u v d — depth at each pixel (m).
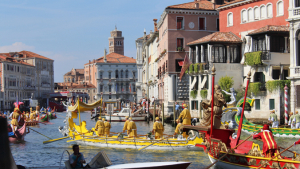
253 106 36.03
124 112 54.34
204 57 40.91
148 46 79.00
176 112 44.19
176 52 47.75
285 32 35.16
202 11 47.72
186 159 18.03
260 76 36.47
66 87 146.75
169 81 47.62
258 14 39.75
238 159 13.14
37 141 27.17
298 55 32.44
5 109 93.25
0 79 94.19
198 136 20.09
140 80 107.12
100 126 23.86
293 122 26.55
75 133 24.75
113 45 175.75
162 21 52.62
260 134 12.85
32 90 111.56
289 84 33.38
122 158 18.72
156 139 21.33
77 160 12.40
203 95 39.75
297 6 32.12
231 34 41.53
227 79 38.56
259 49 36.50
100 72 117.81
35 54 121.94
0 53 112.81
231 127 26.30
